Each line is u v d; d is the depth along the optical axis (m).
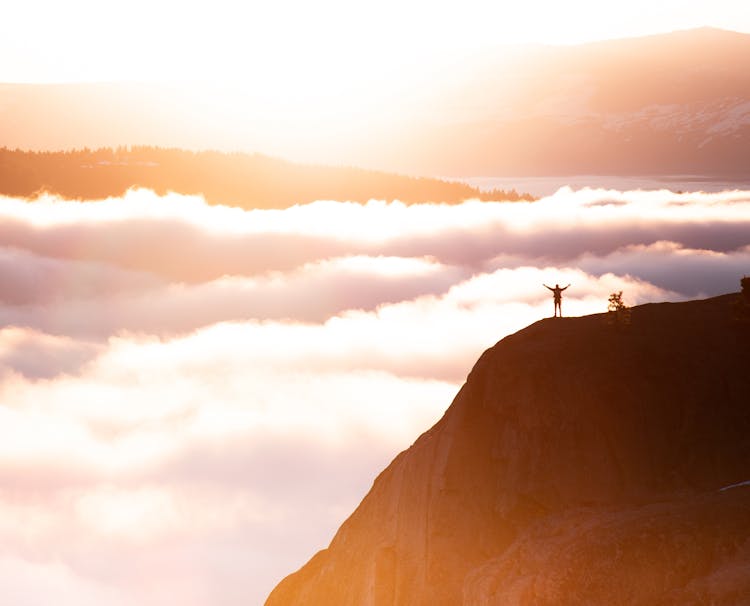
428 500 64.19
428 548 61.62
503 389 64.19
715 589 46.09
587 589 49.22
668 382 62.00
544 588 50.16
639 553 49.41
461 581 59.22
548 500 59.03
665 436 60.31
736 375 62.28
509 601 51.12
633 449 59.88
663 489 58.09
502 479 61.53
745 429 60.06
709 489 57.06
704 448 59.38
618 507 56.56
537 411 62.12
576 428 60.91
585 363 63.44
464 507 61.81
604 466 59.50
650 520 51.56
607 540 50.84
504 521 59.84
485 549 59.84
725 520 49.81
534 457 60.84
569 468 59.84
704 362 63.12
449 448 64.06
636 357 63.53
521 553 54.88
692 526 49.94
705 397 61.31
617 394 61.50
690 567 48.31
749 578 45.78
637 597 48.09
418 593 60.53
